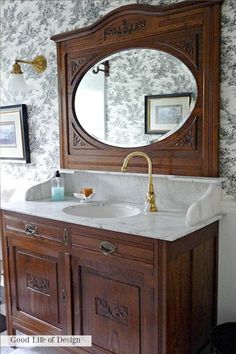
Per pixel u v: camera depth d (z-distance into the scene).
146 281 1.45
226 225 1.73
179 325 1.50
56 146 2.36
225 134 1.68
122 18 1.92
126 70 1.94
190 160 1.77
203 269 1.65
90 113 2.11
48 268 1.83
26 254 1.94
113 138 2.03
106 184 2.16
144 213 1.77
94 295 1.65
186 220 1.53
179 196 1.87
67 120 2.22
